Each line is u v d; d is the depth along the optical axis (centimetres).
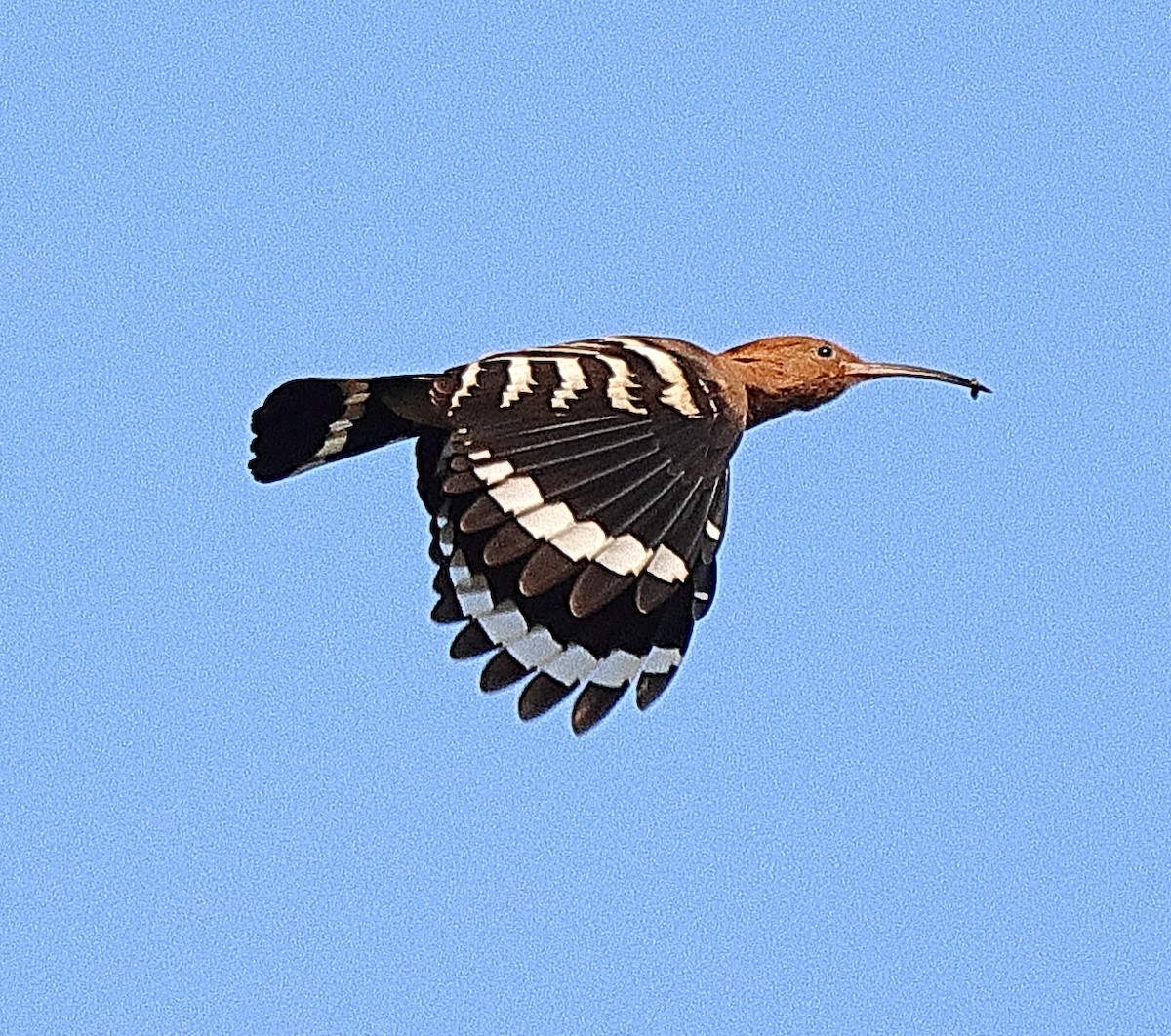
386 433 1453
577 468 1333
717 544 1394
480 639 1404
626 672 1392
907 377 1589
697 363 1410
